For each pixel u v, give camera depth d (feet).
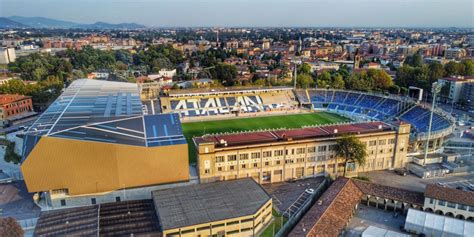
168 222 225.97
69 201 275.80
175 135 309.42
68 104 379.14
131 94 453.58
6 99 562.66
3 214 264.72
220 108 609.42
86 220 231.50
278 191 317.83
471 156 390.01
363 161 330.75
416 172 357.00
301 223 241.14
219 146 317.63
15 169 359.25
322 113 618.44
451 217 257.96
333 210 258.57
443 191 273.75
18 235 213.46
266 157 329.11
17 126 532.73
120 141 279.90
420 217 254.06
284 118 580.30
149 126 323.37
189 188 275.18
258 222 249.34
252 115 602.44
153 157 285.84
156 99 625.82
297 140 337.11
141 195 289.53
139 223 232.12
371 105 616.80
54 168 262.67
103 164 272.92
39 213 266.77
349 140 330.54
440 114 502.38
